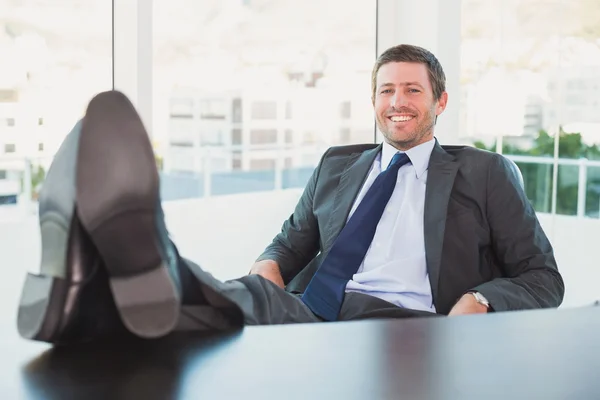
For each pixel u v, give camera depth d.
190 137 4.84
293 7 4.59
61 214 1.01
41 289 1.04
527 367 0.99
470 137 4.15
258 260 2.38
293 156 5.04
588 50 4.01
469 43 4.10
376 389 0.90
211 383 0.92
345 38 4.40
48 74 3.45
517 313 1.31
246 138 5.02
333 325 1.21
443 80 2.41
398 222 2.21
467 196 2.18
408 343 1.11
